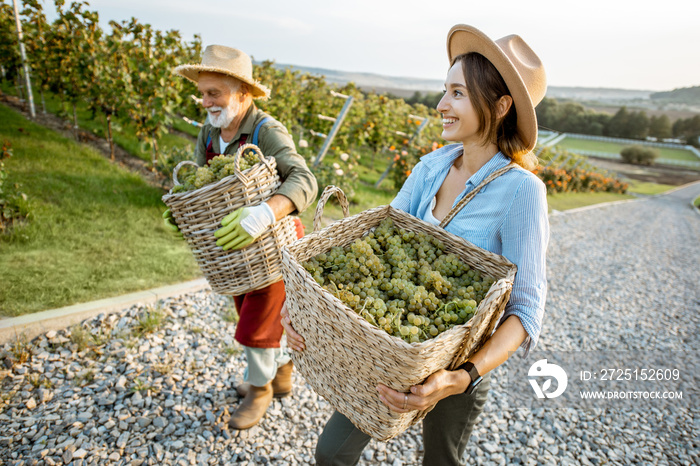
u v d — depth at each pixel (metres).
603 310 5.29
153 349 3.04
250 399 2.55
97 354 2.93
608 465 2.70
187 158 6.37
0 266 3.66
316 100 12.06
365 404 1.37
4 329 2.87
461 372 1.30
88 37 7.60
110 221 4.97
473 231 1.57
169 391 2.70
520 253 1.44
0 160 4.84
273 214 2.05
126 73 6.79
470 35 1.42
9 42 9.34
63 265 3.87
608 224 12.38
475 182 1.58
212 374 2.92
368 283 1.45
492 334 1.45
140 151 8.02
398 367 1.17
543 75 1.52
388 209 1.82
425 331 1.29
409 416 1.38
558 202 15.42
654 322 5.17
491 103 1.44
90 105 7.50
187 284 3.89
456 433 1.68
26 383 2.62
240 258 2.12
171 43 8.14
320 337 1.38
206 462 2.28
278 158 2.31
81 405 2.51
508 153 1.55
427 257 1.59
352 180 8.34
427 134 12.51
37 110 10.10
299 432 2.59
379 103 12.34
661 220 16.39
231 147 2.47
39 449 2.19
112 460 2.21
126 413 2.49
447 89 1.52
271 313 2.40
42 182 5.45
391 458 2.50
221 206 2.02
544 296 1.44
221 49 2.30
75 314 3.18
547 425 2.98
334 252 1.60
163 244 4.68
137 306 3.46
